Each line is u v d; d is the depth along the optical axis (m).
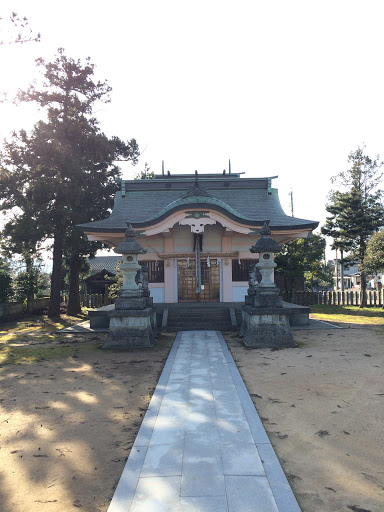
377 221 24.22
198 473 3.56
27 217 19.11
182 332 13.24
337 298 27.23
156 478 3.48
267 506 3.04
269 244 10.70
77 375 7.63
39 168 19.97
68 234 19.95
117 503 3.10
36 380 7.31
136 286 10.94
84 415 5.32
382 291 24.42
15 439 4.54
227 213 14.76
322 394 6.04
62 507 3.15
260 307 10.65
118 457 4.04
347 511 3.03
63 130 20.17
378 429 4.66
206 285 17.03
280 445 4.24
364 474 3.61
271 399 5.83
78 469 3.79
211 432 4.54
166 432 4.55
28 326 18.02
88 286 33.09
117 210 18.38
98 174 21.73
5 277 20.95
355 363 8.16
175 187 19.42
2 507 3.15
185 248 17.03
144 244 17.17
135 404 5.77
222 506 3.04
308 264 27.28
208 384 6.66
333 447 4.18
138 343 10.54
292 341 10.38
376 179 25.16
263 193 18.94
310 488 3.37
